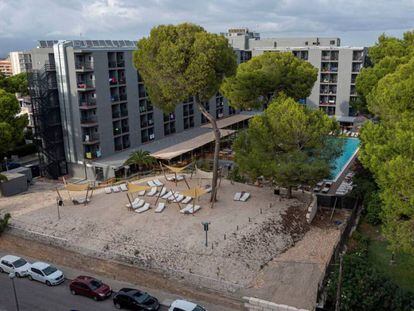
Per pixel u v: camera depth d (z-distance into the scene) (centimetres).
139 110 7012
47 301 3244
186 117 8162
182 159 7219
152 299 3109
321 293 3159
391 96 3556
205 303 3158
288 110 4522
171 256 3694
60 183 6234
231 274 3472
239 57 10169
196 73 4031
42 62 6397
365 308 2844
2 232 4369
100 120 6344
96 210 4603
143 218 4344
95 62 6128
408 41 7450
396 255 3900
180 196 4819
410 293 2967
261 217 4362
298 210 4631
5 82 7275
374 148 3177
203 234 3984
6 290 3419
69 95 6259
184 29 4200
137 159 6144
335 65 9762
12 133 5728
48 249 4041
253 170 4516
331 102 9944
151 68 4247
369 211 4609
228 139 7938
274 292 3231
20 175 5722
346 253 3834
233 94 6781
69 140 6469
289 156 4488
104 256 3822
